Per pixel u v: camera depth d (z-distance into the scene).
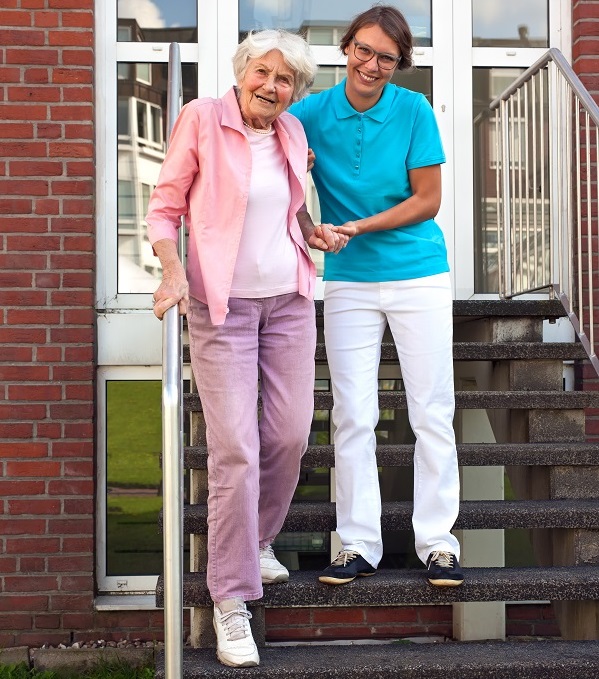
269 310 2.44
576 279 4.11
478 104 4.46
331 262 2.73
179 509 2.07
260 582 2.47
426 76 4.42
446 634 4.18
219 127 2.34
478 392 3.36
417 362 2.64
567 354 3.54
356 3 4.40
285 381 2.48
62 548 3.87
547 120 4.50
